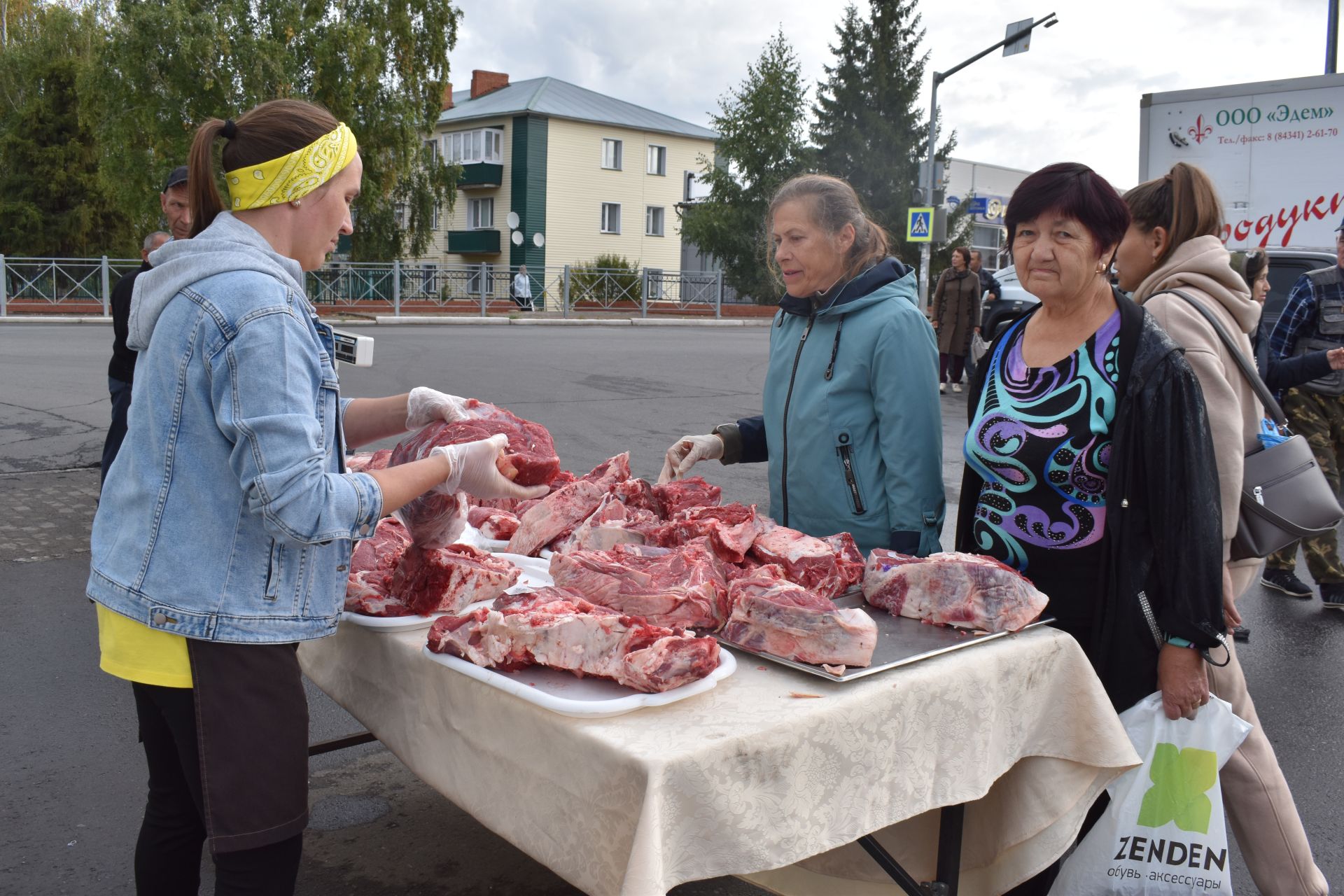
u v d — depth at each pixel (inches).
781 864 71.1
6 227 1239.5
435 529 87.8
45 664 176.4
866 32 1648.6
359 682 93.2
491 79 1831.9
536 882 119.0
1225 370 109.2
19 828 127.3
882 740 76.2
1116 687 96.0
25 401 432.8
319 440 72.6
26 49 1362.0
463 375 561.9
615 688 75.1
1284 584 237.1
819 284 118.3
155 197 983.6
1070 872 99.7
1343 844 132.6
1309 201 392.2
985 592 88.9
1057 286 94.0
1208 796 95.6
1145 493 93.0
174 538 71.9
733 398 510.3
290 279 74.9
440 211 1688.0
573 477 130.9
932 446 112.0
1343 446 229.6
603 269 1357.0
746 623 82.5
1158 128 426.3
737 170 1533.0
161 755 83.7
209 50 941.2
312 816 133.1
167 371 71.8
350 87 1045.2
